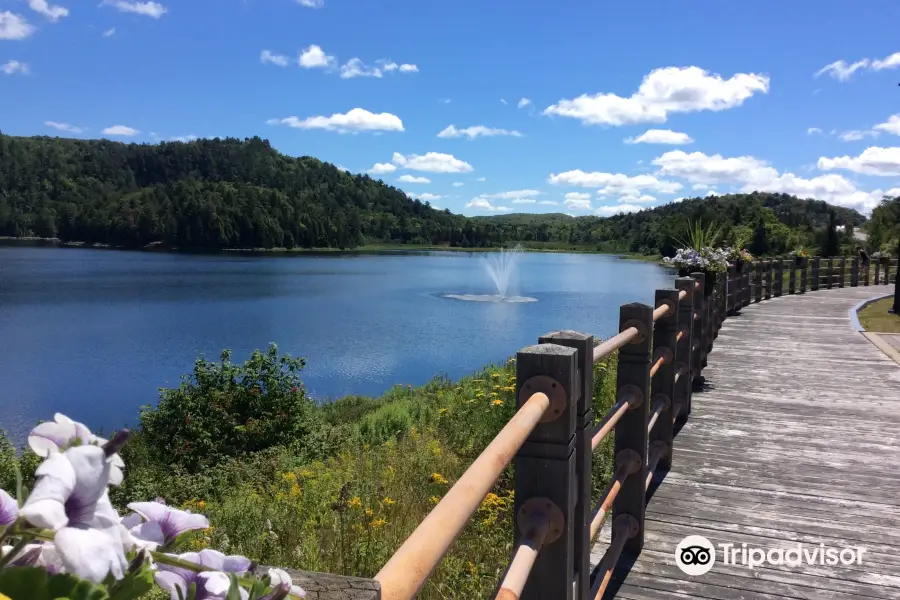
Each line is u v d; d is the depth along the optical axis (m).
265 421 9.39
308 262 86.75
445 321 30.14
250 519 4.33
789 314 11.90
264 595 0.60
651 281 60.12
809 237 54.59
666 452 4.02
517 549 1.47
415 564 0.84
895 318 11.98
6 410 14.90
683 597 2.66
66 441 0.53
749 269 13.33
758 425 5.06
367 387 16.81
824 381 6.57
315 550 3.50
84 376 18.61
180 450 8.88
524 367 1.61
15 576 0.46
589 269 82.69
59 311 33.12
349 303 37.94
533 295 44.12
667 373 3.91
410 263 91.38
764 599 2.64
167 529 0.65
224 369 9.92
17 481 0.49
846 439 4.71
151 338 24.97
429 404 10.23
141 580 0.53
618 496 2.99
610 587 2.73
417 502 4.40
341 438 9.15
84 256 87.81
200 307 35.31
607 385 6.33
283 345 23.41
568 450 1.60
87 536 0.45
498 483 4.25
